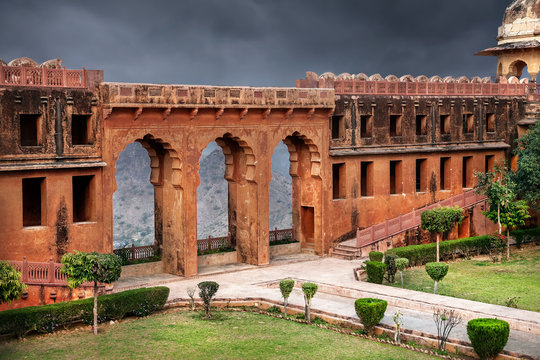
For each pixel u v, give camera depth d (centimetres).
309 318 2186
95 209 2442
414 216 3338
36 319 1992
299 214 3216
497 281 2767
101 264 1994
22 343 1944
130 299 2175
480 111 3856
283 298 2378
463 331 2027
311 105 3002
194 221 2670
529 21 4097
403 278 2797
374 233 3159
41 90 2298
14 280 1894
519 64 4338
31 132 2455
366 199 3319
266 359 1844
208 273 2714
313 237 3238
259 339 2002
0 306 2080
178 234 2664
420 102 3541
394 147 3431
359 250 3084
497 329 1820
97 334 2025
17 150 2255
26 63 2317
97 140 2434
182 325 2123
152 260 2719
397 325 1991
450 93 3719
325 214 3128
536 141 3538
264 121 2880
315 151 3098
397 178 3509
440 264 2502
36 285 2150
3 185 2225
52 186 2333
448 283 2722
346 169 3222
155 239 2775
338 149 3186
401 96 3450
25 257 2136
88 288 2272
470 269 3005
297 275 2730
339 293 2500
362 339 2030
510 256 3322
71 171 2372
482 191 3606
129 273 2636
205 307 2217
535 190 3569
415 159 3528
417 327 2056
